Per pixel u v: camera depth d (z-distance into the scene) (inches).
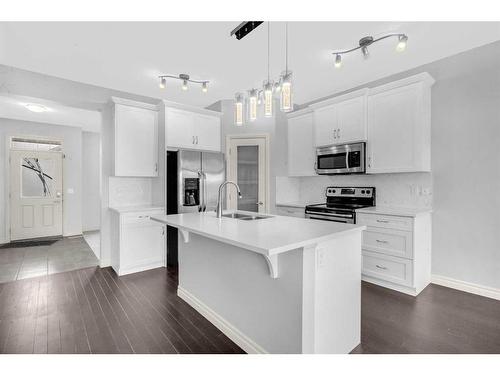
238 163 167.9
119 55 107.2
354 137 129.8
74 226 230.5
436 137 115.2
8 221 200.1
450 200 112.0
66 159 226.5
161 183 143.6
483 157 103.6
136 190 152.9
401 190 127.2
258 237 58.9
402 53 107.8
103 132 141.3
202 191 146.4
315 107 147.8
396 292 107.7
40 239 211.3
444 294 105.5
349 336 70.6
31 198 210.7
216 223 78.5
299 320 58.7
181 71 122.8
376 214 114.2
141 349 71.4
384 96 120.3
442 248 114.5
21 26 86.6
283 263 61.8
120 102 134.6
